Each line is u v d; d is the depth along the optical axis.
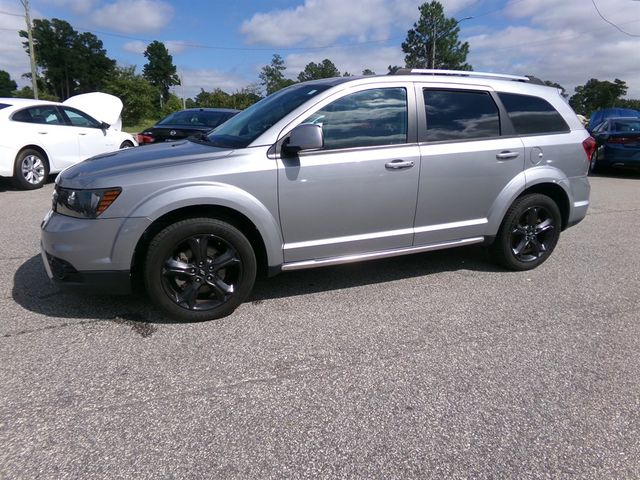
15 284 4.09
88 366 2.91
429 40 63.31
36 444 2.25
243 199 3.36
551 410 2.57
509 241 4.54
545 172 4.51
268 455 2.22
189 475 2.09
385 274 4.58
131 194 3.16
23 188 8.69
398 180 3.85
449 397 2.67
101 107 13.18
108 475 2.08
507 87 4.43
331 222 3.72
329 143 3.64
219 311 3.52
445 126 4.07
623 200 8.76
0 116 8.28
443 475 2.12
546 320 3.66
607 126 12.30
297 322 3.55
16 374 2.80
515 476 2.12
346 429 2.40
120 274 3.24
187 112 10.30
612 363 3.05
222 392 2.68
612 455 2.25
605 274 4.70
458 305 3.91
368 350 3.17
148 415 2.48
